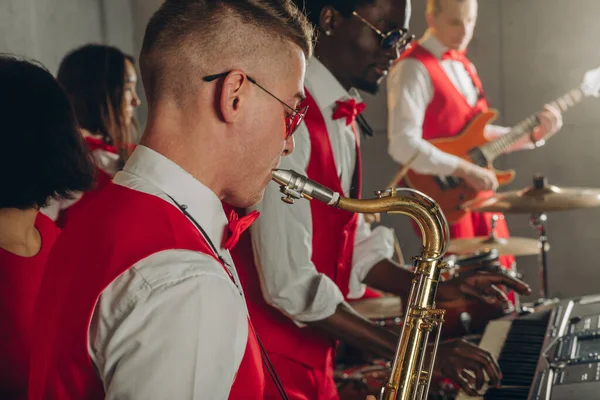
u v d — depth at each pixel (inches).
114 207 43.2
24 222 59.3
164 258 40.4
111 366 39.0
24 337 57.2
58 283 42.7
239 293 45.0
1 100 56.7
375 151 219.3
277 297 71.9
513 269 168.7
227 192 46.3
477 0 215.6
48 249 61.0
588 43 209.5
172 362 38.3
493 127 184.1
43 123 57.8
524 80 215.0
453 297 87.4
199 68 43.6
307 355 77.0
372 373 114.9
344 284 88.6
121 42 210.4
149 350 38.5
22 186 57.5
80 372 40.1
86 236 42.9
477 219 171.2
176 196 44.0
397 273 90.4
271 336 75.4
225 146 44.6
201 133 44.2
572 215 210.2
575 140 210.1
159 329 38.7
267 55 44.2
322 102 78.7
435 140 174.7
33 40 179.2
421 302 60.3
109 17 206.1
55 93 59.4
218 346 39.6
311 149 76.9
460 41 172.9
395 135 169.9
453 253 149.5
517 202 147.0
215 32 43.5
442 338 108.8
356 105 80.9
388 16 79.7
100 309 39.6
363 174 220.4
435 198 170.2
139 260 40.3
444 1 170.9
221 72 43.6
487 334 86.4
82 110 113.7
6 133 56.7
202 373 38.8
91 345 39.8
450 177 169.8
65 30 191.2
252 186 46.2
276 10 44.9
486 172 168.1
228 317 40.3
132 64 119.8
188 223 42.9
